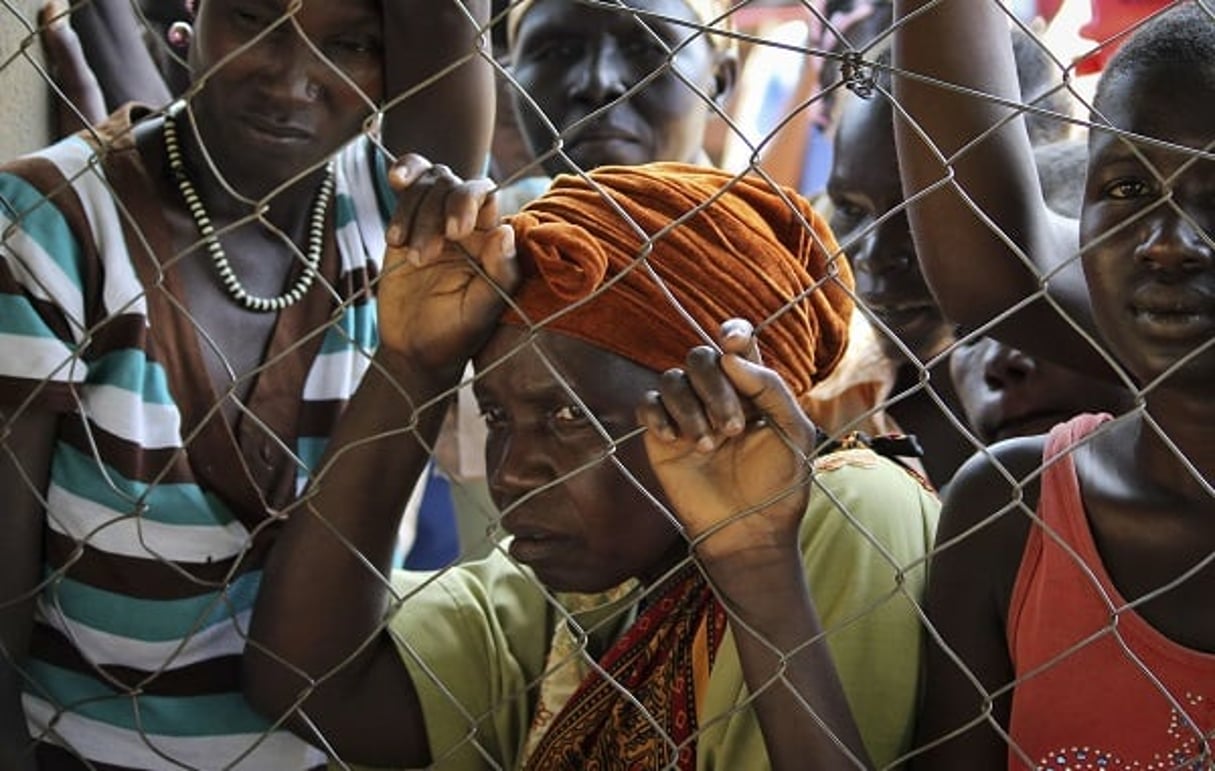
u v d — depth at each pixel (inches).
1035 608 65.5
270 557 70.7
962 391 93.1
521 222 65.7
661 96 107.1
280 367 74.5
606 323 65.8
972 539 67.5
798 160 148.4
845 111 103.3
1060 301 77.8
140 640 71.1
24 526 68.8
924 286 97.7
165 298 71.7
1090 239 63.9
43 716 72.1
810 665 61.7
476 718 72.2
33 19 90.2
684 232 66.6
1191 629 63.7
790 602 61.6
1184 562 64.1
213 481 71.8
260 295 75.0
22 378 67.5
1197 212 61.6
